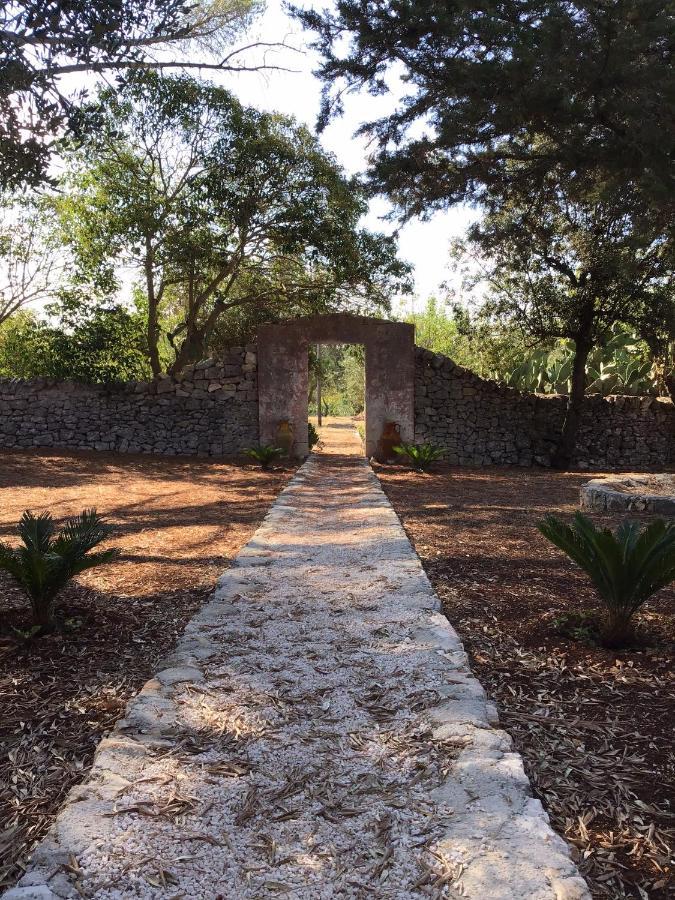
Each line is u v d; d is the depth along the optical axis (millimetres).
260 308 19609
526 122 9312
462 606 4781
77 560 4117
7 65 4402
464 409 16594
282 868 1937
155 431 16625
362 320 16312
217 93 15695
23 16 4445
